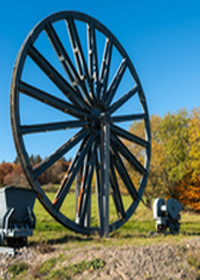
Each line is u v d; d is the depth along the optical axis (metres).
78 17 14.62
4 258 8.89
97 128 14.65
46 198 11.99
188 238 11.12
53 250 9.28
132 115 16.75
